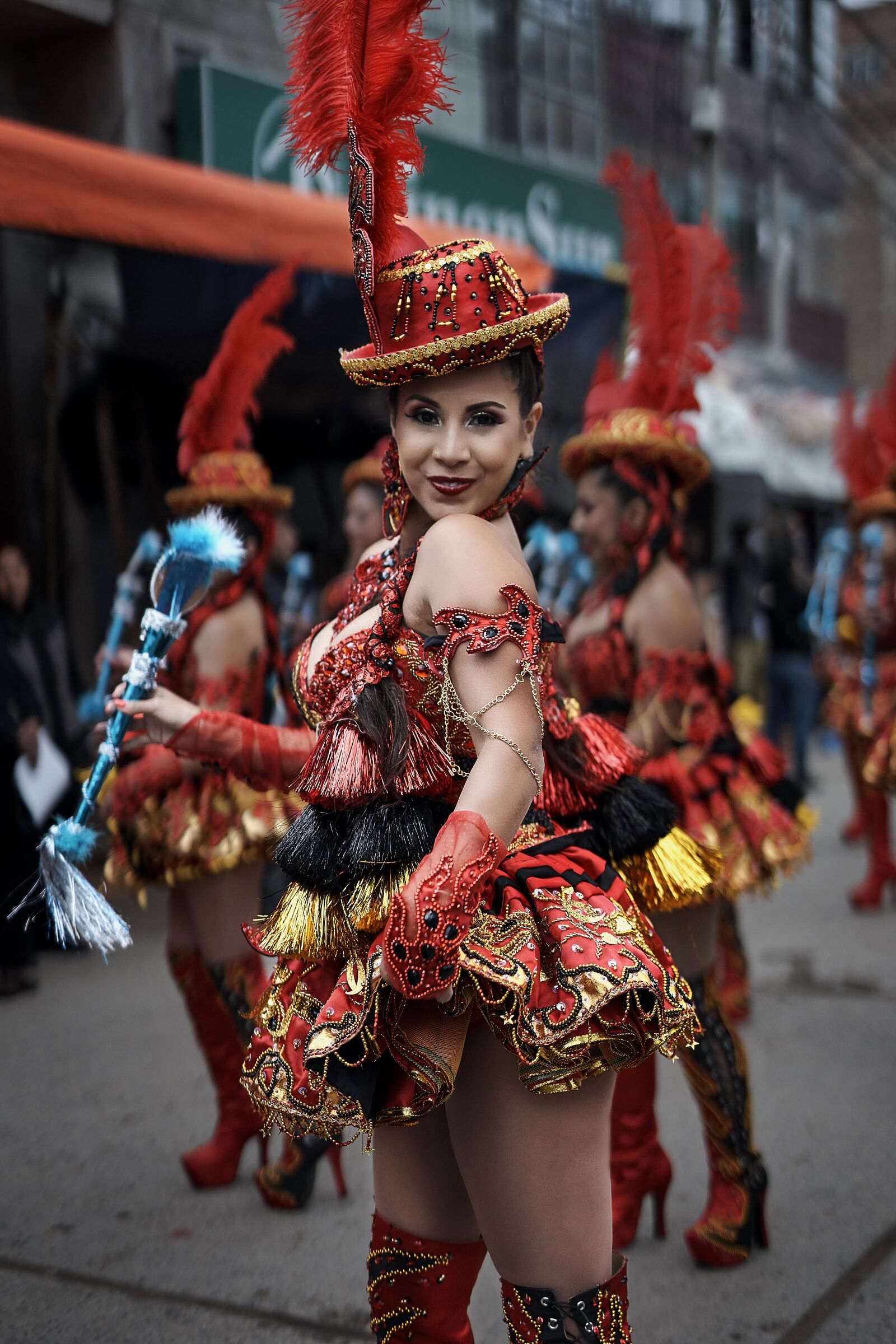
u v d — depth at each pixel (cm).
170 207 479
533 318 157
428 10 167
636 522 293
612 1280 162
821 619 828
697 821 290
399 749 159
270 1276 275
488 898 158
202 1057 421
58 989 502
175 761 298
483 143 1086
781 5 1526
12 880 496
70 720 563
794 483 1380
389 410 172
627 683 291
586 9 1209
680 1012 155
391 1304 171
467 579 152
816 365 1873
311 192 747
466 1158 161
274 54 809
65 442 646
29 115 730
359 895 160
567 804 184
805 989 483
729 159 1636
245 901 306
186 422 325
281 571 677
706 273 310
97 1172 332
